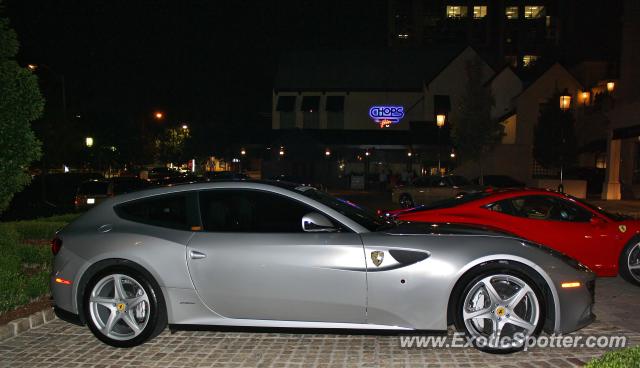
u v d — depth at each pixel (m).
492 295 4.82
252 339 5.45
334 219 5.10
